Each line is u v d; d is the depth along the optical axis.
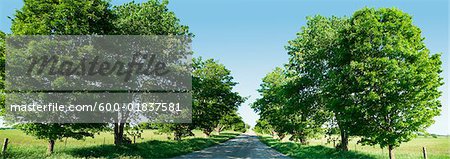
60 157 18.14
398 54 19.22
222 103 51.03
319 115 30.38
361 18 21.88
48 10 19.80
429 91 18.05
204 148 42.06
